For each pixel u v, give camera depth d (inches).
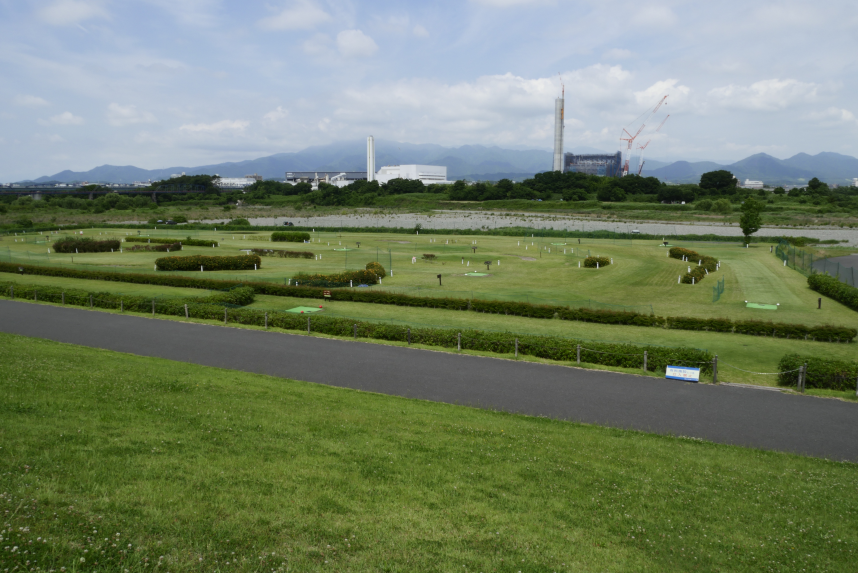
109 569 335.6
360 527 442.6
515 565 406.9
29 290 1930.4
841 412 996.6
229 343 1402.6
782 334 1558.8
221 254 3363.7
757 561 444.5
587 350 1298.0
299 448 625.0
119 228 5241.1
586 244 4146.2
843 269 2824.8
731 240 4375.0
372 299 1996.8
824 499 594.9
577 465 652.7
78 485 446.6
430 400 1016.2
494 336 1384.1
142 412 697.6
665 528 494.6
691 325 1636.3
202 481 491.8
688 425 928.3
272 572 360.8
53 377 826.8
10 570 309.9
